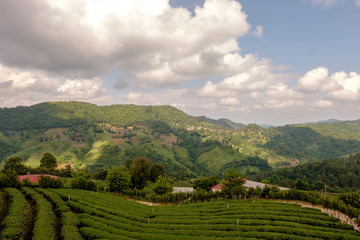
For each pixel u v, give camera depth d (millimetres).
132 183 84938
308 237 33656
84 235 31016
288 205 53938
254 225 39875
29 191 49969
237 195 64375
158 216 46031
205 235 34875
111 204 51000
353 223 41344
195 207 55312
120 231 33500
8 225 29781
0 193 46250
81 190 63031
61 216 38219
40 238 27219
